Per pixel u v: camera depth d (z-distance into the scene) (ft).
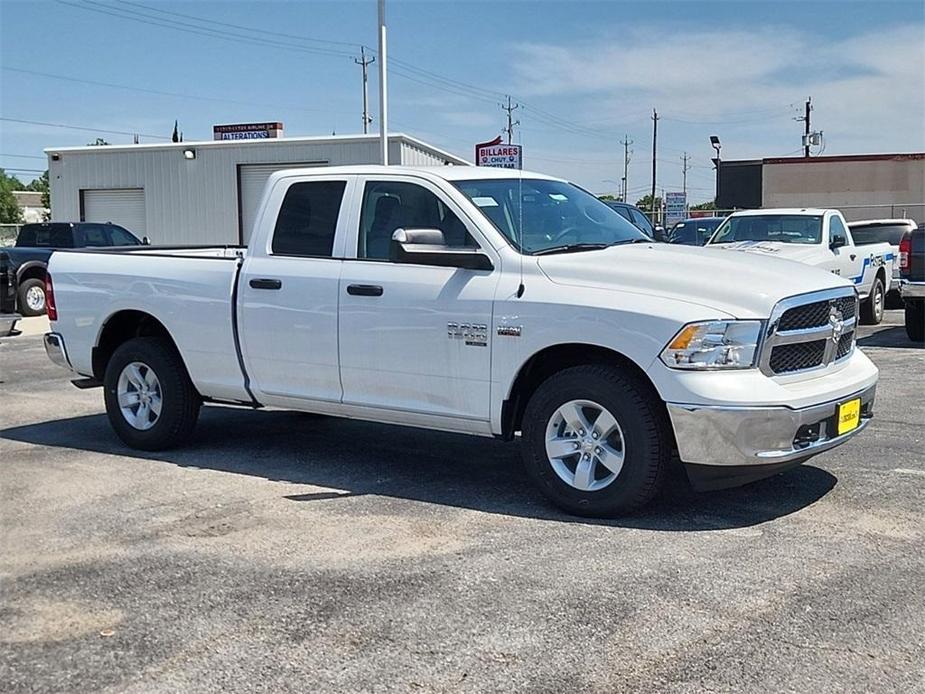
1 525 18.15
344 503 19.26
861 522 17.53
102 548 16.78
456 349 19.07
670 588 14.52
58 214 111.34
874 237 58.29
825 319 18.34
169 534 17.47
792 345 17.66
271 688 11.74
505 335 18.44
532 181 21.66
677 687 11.57
